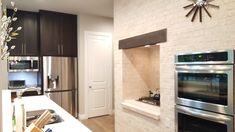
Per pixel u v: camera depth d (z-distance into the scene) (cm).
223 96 182
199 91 206
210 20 196
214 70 189
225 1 183
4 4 380
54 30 460
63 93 466
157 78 353
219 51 184
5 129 118
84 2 393
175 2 235
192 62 211
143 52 364
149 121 281
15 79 460
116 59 360
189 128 218
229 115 178
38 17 456
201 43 205
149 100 336
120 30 348
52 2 392
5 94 204
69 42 480
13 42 429
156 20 265
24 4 401
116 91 361
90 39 493
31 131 101
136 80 356
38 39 457
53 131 155
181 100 225
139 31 300
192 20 214
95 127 425
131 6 318
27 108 236
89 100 495
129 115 325
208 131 198
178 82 229
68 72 473
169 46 244
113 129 413
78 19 482
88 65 493
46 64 445
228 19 180
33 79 481
